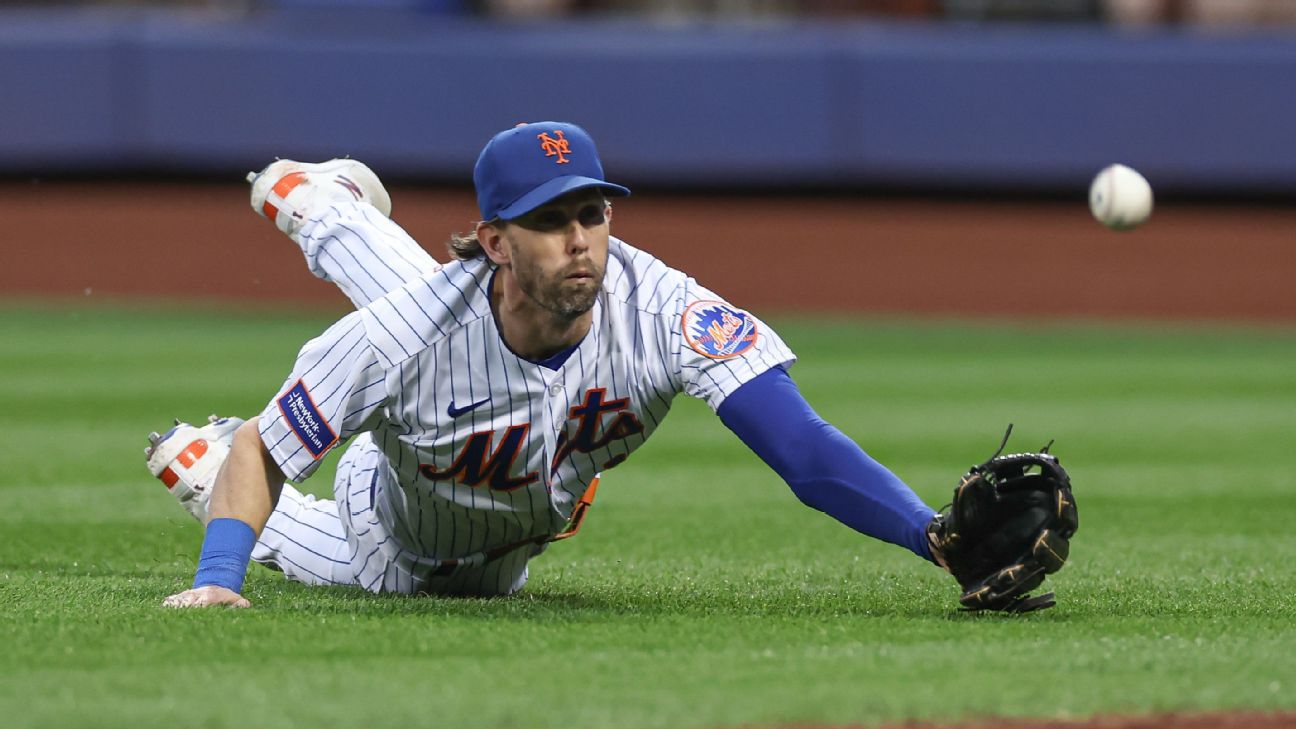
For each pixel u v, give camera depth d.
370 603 15.27
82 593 15.73
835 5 74.31
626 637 13.13
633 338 14.56
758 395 14.53
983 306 67.50
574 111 67.94
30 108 67.81
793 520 23.58
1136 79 66.12
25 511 23.36
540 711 10.48
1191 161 66.19
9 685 11.20
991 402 40.19
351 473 16.70
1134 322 65.31
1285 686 11.48
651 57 67.62
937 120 66.94
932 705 10.80
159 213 67.69
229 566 14.62
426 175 68.00
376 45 67.44
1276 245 65.81
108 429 33.16
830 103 67.38
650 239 68.81
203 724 10.15
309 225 18.92
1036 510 13.71
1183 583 17.69
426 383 14.34
